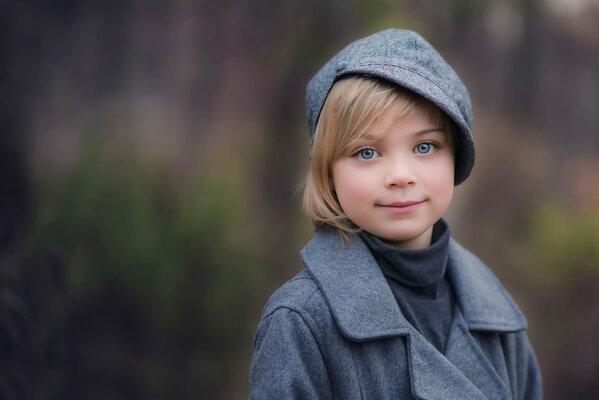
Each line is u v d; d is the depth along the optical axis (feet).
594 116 14.98
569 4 14.78
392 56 3.89
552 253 14.60
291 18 12.09
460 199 14.92
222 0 12.09
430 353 3.94
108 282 10.68
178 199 12.00
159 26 11.86
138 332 11.05
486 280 4.69
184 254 11.75
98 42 11.20
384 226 3.92
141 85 11.78
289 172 12.78
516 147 14.99
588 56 14.89
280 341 3.89
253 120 12.60
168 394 11.33
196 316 11.84
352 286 3.95
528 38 14.52
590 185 14.93
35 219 9.53
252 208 12.64
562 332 14.19
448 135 3.98
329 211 4.09
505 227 14.87
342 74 3.90
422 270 4.10
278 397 3.80
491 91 14.69
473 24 13.84
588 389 13.83
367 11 11.97
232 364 12.08
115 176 11.33
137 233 11.16
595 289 14.34
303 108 12.59
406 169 3.81
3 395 7.77
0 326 7.91
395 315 3.93
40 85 10.30
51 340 8.80
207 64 12.22
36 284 8.77
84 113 11.11
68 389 9.20
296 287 4.06
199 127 12.32
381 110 3.74
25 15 10.09
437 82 3.86
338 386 3.89
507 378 4.35
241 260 12.35
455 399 3.88
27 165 9.87
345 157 3.92
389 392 3.88
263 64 12.30
